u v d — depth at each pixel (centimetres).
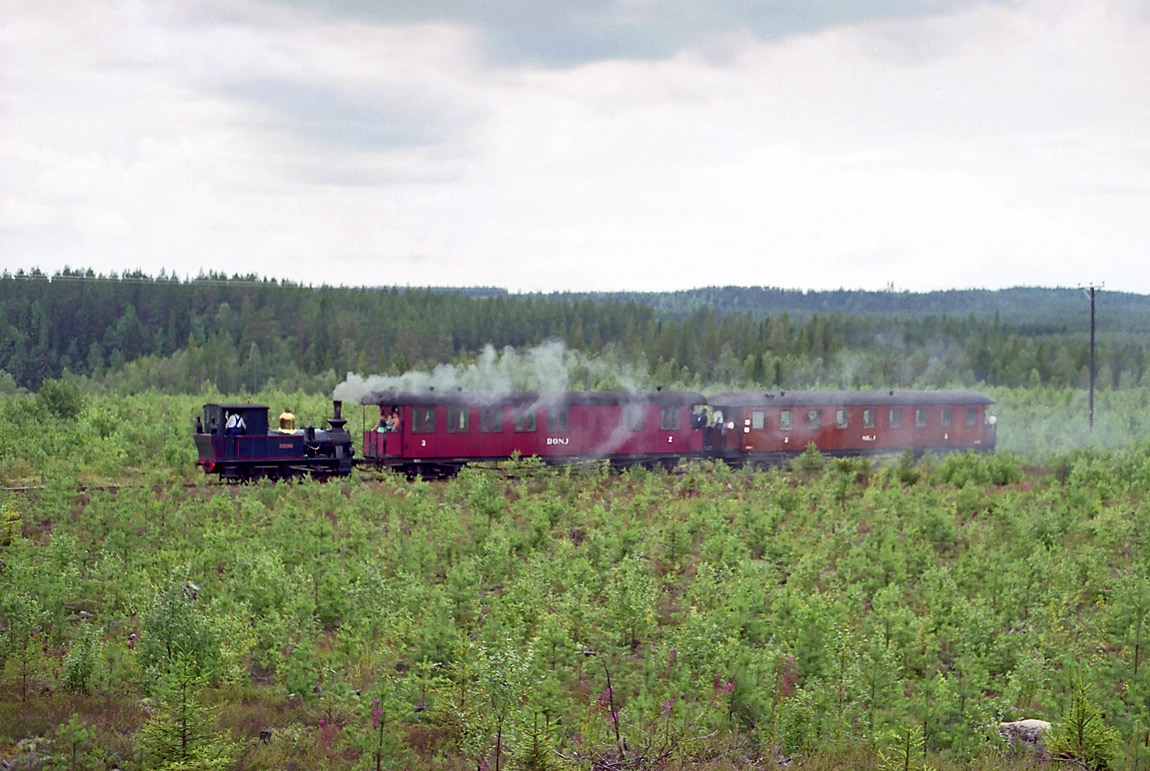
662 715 1562
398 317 13550
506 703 1490
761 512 3106
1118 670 1755
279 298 14475
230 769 1455
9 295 13712
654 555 2734
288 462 3869
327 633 2103
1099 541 2845
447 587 2181
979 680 1722
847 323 17388
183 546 2636
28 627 1905
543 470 3962
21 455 4347
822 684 1719
